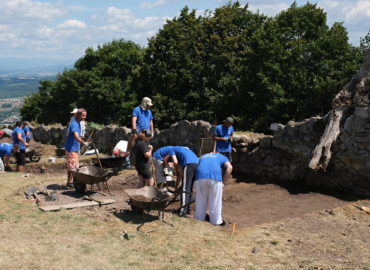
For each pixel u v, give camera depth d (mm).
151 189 7672
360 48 23906
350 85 10016
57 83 46344
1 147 13750
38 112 50250
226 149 10406
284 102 22781
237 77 28172
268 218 7980
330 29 24719
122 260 5535
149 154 8281
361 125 9375
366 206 8703
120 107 41500
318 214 8117
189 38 31625
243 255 5949
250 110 25812
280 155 11062
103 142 18469
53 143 21125
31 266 5102
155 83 31922
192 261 5629
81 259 5449
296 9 25391
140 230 6680
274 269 5500
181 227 6945
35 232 6387
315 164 9594
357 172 9641
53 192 8789
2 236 6133
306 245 6469
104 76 44125
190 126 13219
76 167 9273
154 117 30156
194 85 31172
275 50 23859
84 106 43469
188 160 7996
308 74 23688
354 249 6371
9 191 9102
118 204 8180
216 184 7520
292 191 10117
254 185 10852
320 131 10281
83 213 7449
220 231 6973
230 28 30891
